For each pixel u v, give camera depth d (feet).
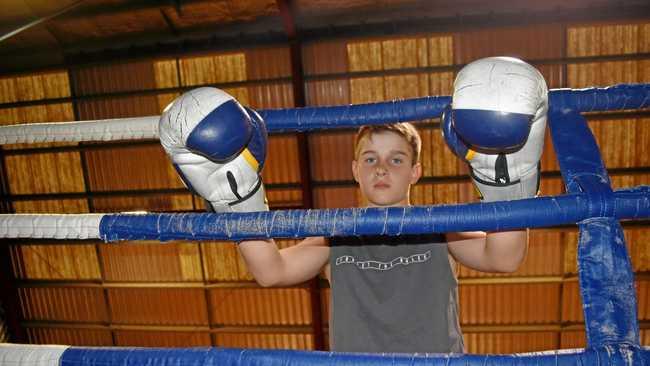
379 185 4.16
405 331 3.85
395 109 3.79
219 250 23.12
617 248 2.39
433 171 21.58
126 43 21.74
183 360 2.33
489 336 22.35
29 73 22.48
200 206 23.12
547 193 20.90
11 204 24.14
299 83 20.86
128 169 23.24
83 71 22.48
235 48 21.03
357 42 20.75
